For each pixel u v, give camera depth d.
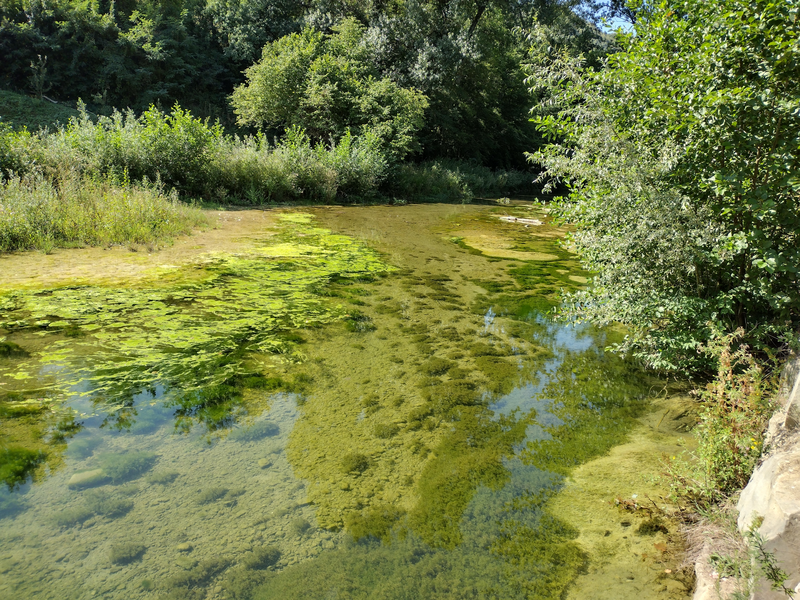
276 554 2.23
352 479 2.80
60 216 7.64
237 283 6.22
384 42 22.94
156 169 11.84
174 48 23.73
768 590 1.80
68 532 2.28
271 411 3.46
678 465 2.79
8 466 2.68
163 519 2.40
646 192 3.58
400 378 4.05
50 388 3.50
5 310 4.75
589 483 2.85
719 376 2.90
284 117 19.36
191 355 4.18
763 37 3.09
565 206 4.40
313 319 5.24
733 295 3.57
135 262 6.75
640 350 4.70
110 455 2.85
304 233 10.12
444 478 2.85
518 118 30.36
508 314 5.77
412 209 16.23
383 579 2.13
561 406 3.73
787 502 1.84
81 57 21.42
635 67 3.81
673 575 2.20
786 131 3.18
